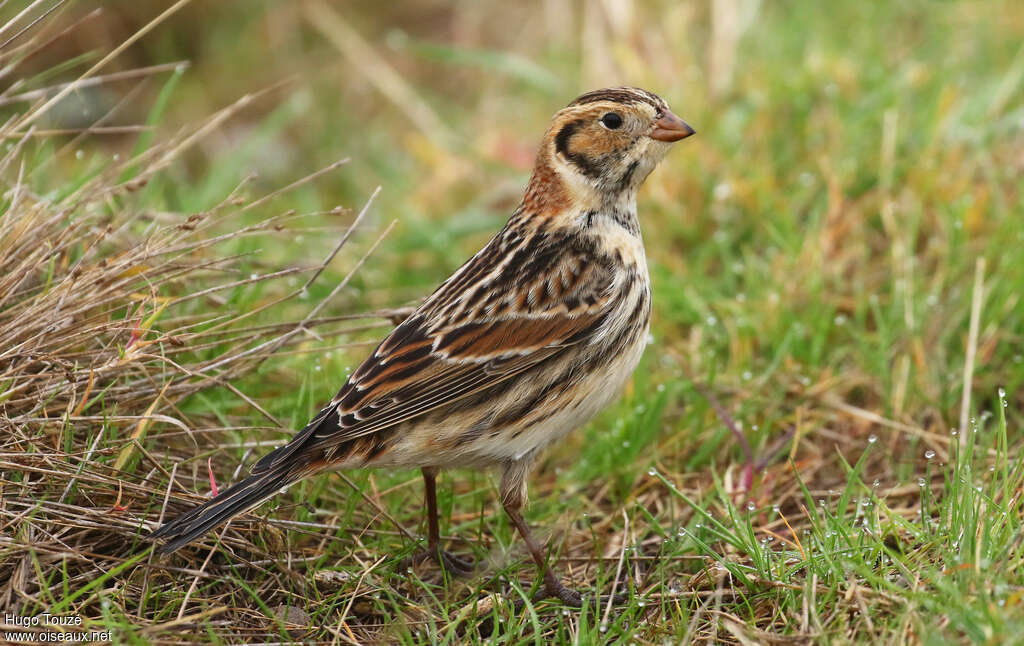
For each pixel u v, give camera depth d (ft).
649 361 39.22
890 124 44.32
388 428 28.37
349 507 30.96
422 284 45.14
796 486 33.91
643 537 31.76
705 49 54.65
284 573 29.30
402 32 64.44
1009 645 22.20
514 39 62.23
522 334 29.01
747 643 25.49
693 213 44.50
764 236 43.09
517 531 32.76
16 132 35.27
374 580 29.55
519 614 29.22
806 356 37.86
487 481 34.76
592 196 30.81
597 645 26.53
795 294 39.81
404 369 28.37
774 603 27.14
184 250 32.99
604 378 29.94
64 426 29.17
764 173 44.55
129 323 31.50
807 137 46.32
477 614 28.14
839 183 42.73
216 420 33.65
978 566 24.57
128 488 28.76
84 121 55.01
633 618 27.20
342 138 58.03
